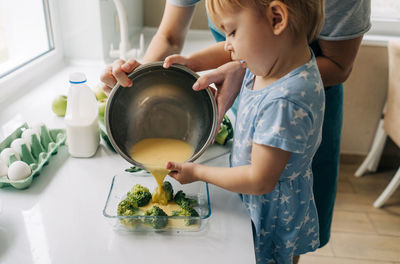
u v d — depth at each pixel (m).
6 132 1.00
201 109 0.79
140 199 0.74
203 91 0.77
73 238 0.68
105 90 0.91
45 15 1.46
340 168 2.36
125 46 1.61
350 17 0.81
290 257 0.86
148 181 0.83
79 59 1.60
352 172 2.33
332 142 1.07
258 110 0.70
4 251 0.64
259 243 0.85
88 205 0.76
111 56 1.64
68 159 0.92
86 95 0.90
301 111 0.65
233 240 0.70
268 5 0.60
